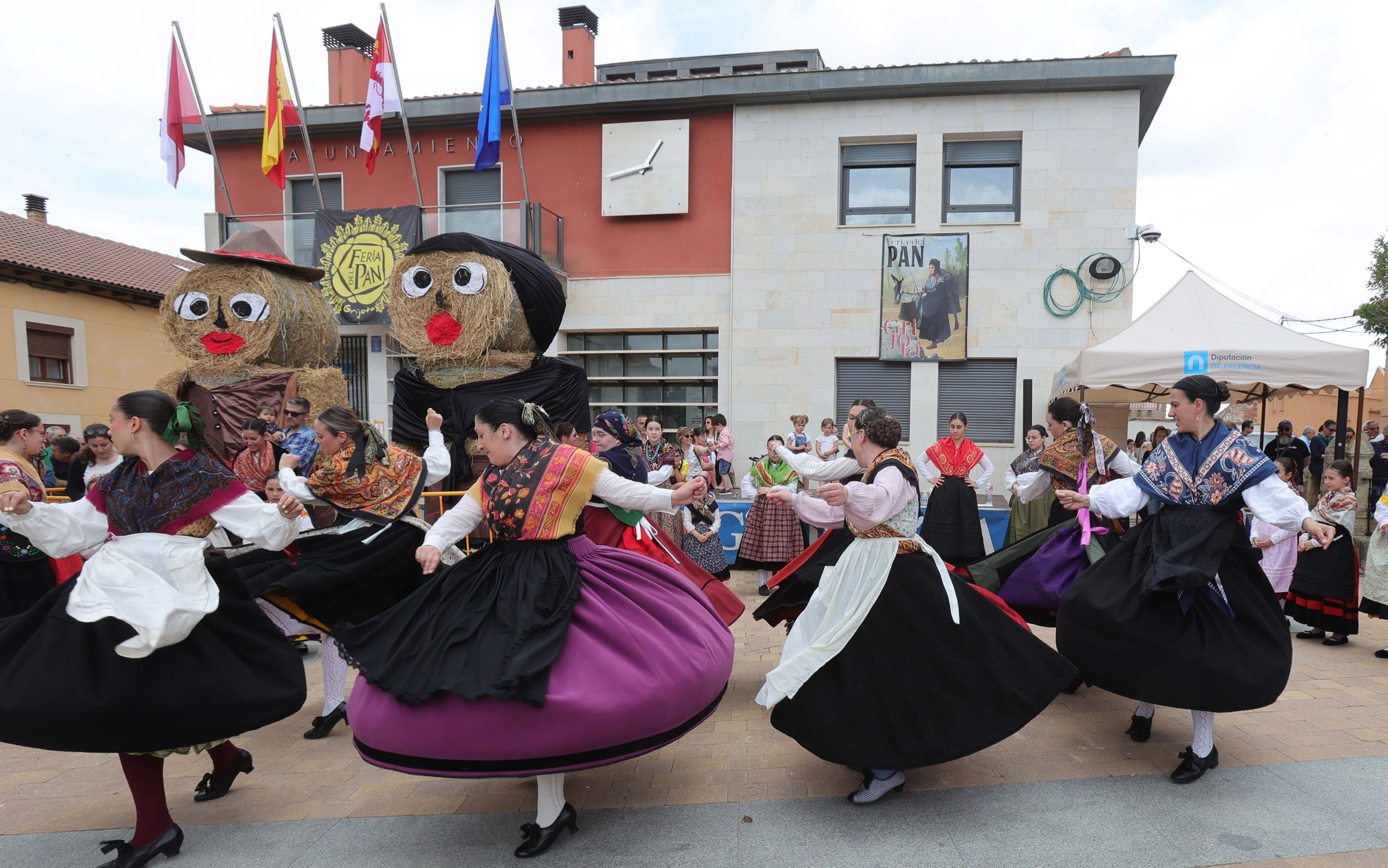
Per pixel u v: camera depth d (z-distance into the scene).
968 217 10.46
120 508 2.46
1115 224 9.91
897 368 10.55
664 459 5.66
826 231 10.48
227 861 2.50
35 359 13.43
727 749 3.37
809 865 2.40
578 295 11.04
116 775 3.30
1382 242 18.84
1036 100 10.02
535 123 11.10
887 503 2.74
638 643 2.42
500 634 2.34
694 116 10.80
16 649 2.37
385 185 11.56
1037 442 6.29
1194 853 2.43
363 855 2.53
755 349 10.63
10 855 2.60
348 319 10.45
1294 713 3.69
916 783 2.97
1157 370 6.66
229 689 2.44
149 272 16.22
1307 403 19.45
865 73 10.09
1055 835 2.55
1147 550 3.03
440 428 4.07
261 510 2.53
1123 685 2.88
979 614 2.84
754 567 6.82
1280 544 5.45
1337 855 2.40
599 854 2.49
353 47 13.41
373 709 2.32
